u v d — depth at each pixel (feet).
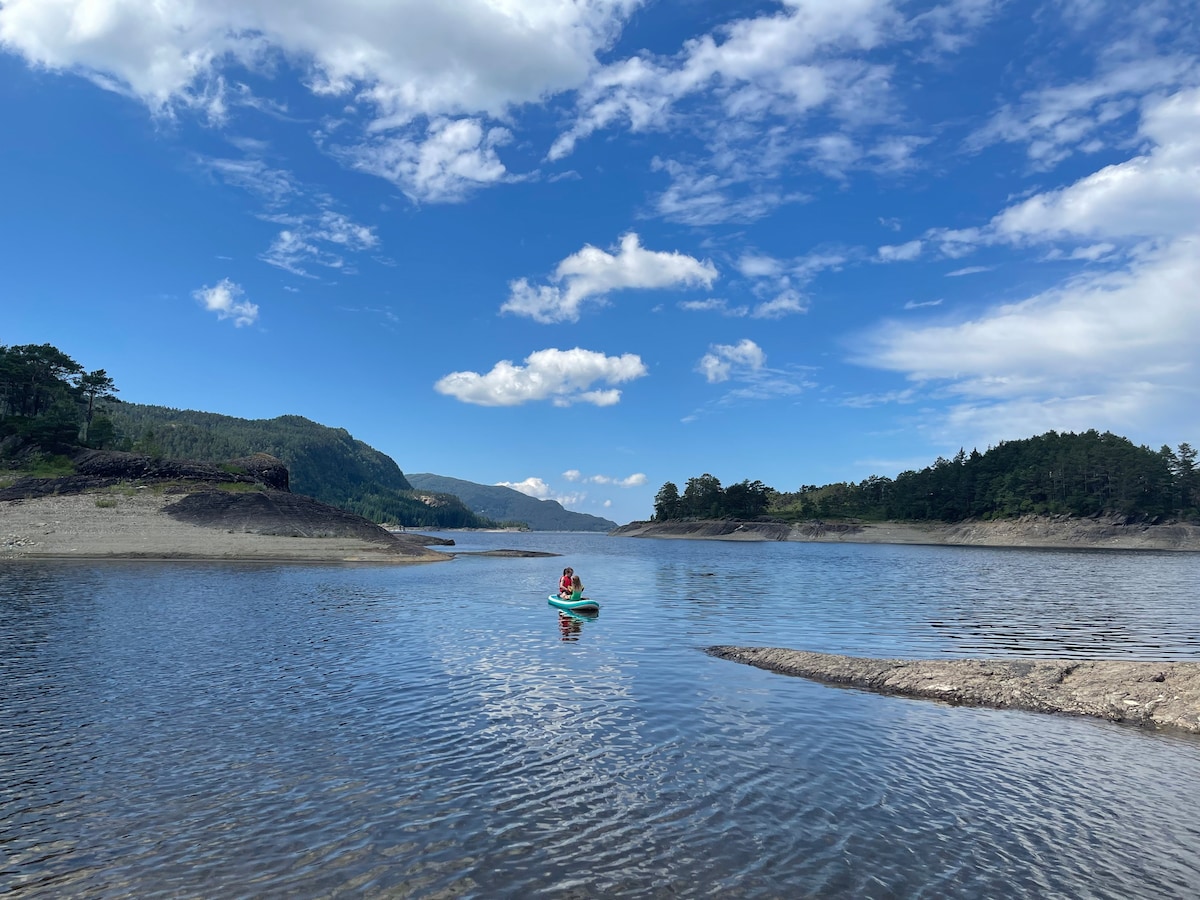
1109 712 62.95
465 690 68.90
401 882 32.58
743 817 40.40
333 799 42.06
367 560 251.80
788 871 34.14
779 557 399.24
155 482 291.38
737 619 125.70
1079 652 94.38
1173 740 55.83
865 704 65.87
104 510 256.73
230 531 260.83
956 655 92.07
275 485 351.25
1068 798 43.91
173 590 144.66
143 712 59.31
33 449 310.24
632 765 48.70
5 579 157.17
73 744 51.06
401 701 64.34
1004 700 66.59
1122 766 49.80
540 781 45.44
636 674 77.36
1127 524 587.68
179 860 34.40
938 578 233.35
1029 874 34.27
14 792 42.34
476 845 36.42
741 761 49.80
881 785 45.68
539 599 153.69
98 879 32.53
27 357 363.97
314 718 58.44
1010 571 272.51
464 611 130.11
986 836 38.40
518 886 32.35
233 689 67.41
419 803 41.65
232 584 159.94
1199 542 542.98
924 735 56.54
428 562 265.54
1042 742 55.06
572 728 57.06
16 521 240.12
